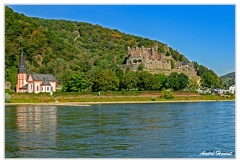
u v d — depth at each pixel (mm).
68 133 62625
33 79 195250
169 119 87125
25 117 90375
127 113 104000
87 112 107500
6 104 149375
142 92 189375
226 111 113562
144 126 72938
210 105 149125
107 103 165750
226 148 50688
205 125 75188
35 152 47344
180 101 185750
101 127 70750
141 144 52844
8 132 63656
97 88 191375
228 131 66375
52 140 55500
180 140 56406
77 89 186375
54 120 83375
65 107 132875
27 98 160500
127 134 62094
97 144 52469
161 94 190375
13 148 49594
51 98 164750
